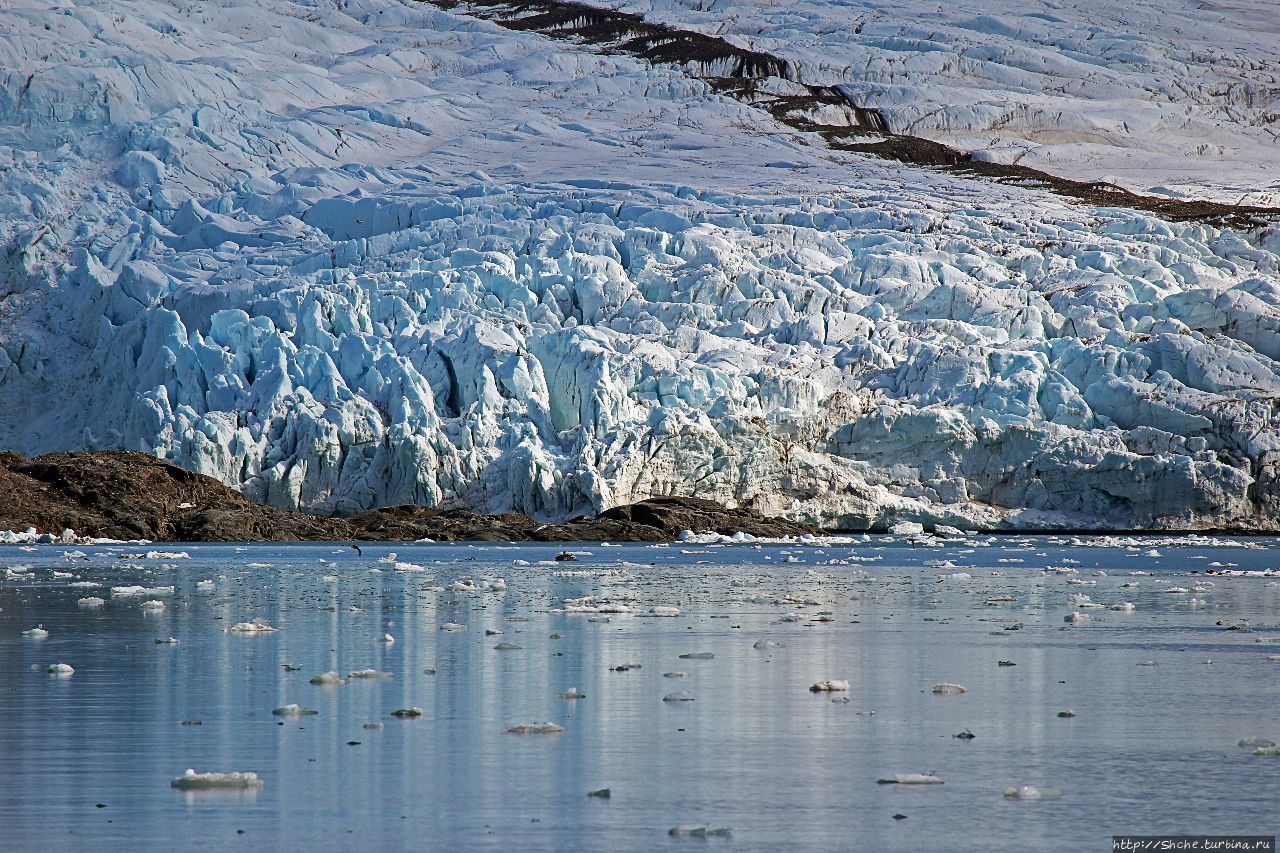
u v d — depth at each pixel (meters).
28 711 62.44
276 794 47.62
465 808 45.88
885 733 58.19
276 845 41.69
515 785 48.97
